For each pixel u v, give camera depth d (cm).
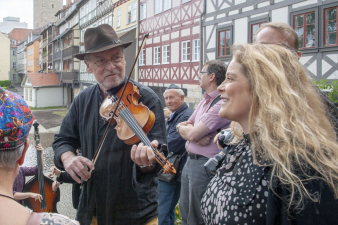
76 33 2742
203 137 271
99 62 197
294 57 118
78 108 217
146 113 188
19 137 91
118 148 187
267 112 109
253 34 893
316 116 110
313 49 714
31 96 3066
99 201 189
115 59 199
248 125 120
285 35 189
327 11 682
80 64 2612
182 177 300
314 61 716
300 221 96
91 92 214
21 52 6097
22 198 312
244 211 113
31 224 87
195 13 1163
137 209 186
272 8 816
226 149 158
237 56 125
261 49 120
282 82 109
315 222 94
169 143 331
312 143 99
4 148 88
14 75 6462
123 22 1852
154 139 190
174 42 1323
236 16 945
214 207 130
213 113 261
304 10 729
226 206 121
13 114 90
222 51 1027
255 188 111
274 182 102
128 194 185
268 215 103
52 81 3030
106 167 188
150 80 1551
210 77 288
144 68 1611
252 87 118
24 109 95
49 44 3803
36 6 5450
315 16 702
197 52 1177
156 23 1473
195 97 1183
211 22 1066
